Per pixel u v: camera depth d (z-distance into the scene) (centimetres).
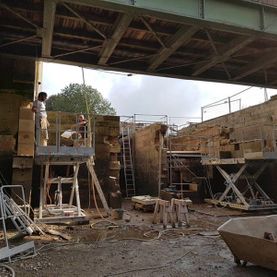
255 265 712
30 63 1320
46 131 1251
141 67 1409
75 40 1229
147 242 924
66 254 798
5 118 1266
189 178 2038
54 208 1343
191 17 975
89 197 1698
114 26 1064
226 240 701
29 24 1111
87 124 1503
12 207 925
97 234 1040
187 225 1162
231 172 1927
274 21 1095
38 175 1533
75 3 887
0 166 1232
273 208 1530
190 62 1423
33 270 679
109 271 670
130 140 2727
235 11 1045
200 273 657
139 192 2438
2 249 747
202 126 2498
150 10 928
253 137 1933
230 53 1242
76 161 1263
